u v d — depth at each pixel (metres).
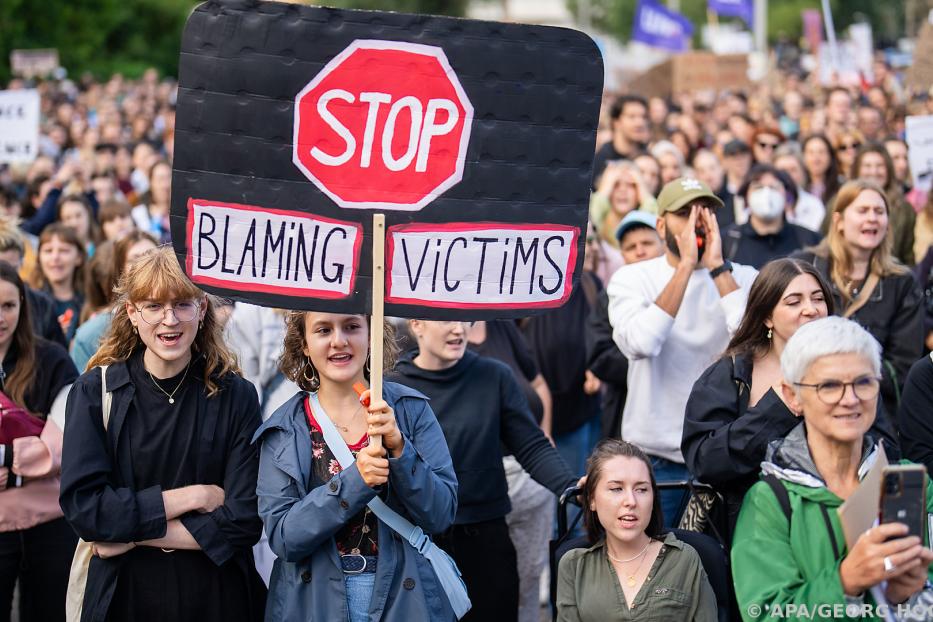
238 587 4.73
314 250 4.14
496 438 5.75
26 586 5.52
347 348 4.39
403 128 4.14
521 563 6.50
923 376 5.29
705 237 5.98
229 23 4.04
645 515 4.67
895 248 8.76
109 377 4.63
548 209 4.24
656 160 11.38
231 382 4.72
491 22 4.14
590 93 4.22
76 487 4.47
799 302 4.98
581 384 8.05
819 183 11.38
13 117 12.48
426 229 4.18
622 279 6.25
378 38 4.09
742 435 4.75
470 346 6.89
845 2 53.56
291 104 4.08
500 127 4.18
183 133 4.08
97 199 12.92
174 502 4.54
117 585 4.61
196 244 4.12
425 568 4.38
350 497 4.11
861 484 3.75
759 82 27.84
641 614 4.61
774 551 3.91
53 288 8.48
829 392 3.83
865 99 18.28
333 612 4.27
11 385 5.55
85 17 44.03
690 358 6.05
